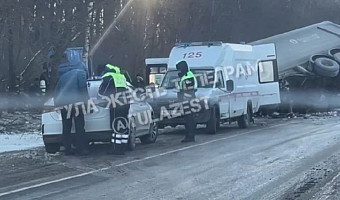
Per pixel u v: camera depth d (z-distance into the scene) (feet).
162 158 39.58
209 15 127.95
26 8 60.44
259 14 149.07
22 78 73.72
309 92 90.38
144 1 101.45
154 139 50.42
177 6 114.93
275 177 31.50
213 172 33.47
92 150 44.52
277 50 91.50
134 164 36.86
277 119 84.28
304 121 77.30
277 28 152.15
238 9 143.02
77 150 41.55
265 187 28.81
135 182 30.58
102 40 80.33
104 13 74.74
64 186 29.58
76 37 65.98
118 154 41.47
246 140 51.11
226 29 136.15
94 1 65.41
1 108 72.02
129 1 88.17
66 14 62.54
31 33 64.75
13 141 50.75
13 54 69.41
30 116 70.28
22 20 61.62
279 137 53.31
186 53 63.26
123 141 41.32
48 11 62.13
